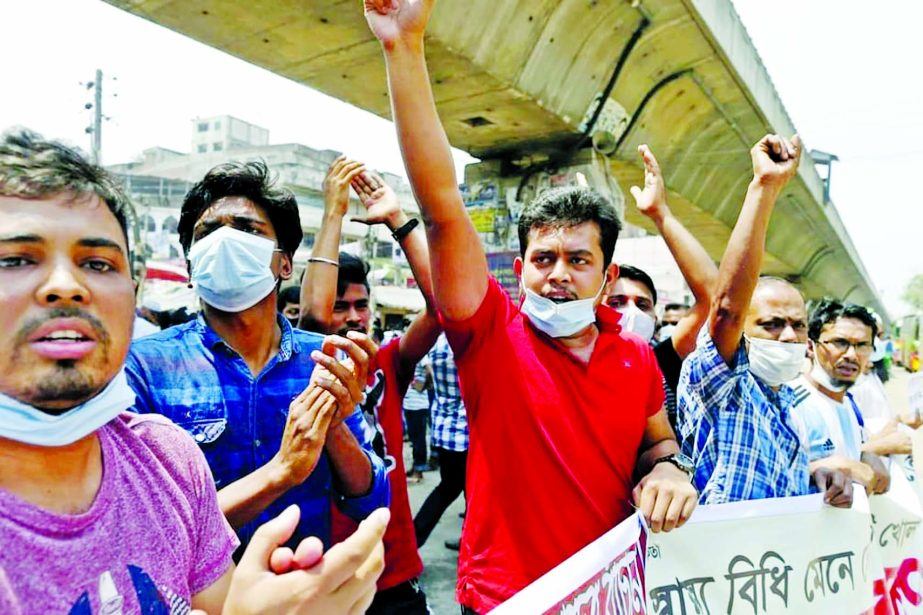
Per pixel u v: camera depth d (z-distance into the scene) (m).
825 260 25.53
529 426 1.56
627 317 2.98
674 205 13.19
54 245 0.76
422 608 2.20
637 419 1.67
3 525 0.70
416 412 6.59
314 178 20.25
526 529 1.53
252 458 1.52
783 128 11.34
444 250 1.49
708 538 1.82
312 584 0.77
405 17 1.39
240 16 5.10
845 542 2.06
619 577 1.45
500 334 1.62
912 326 27.52
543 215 1.68
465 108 6.84
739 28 8.39
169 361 1.51
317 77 6.23
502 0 5.42
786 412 2.25
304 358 1.70
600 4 6.33
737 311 1.86
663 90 8.43
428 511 3.92
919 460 7.16
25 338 0.73
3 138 0.79
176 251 20.44
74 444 0.78
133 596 0.78
